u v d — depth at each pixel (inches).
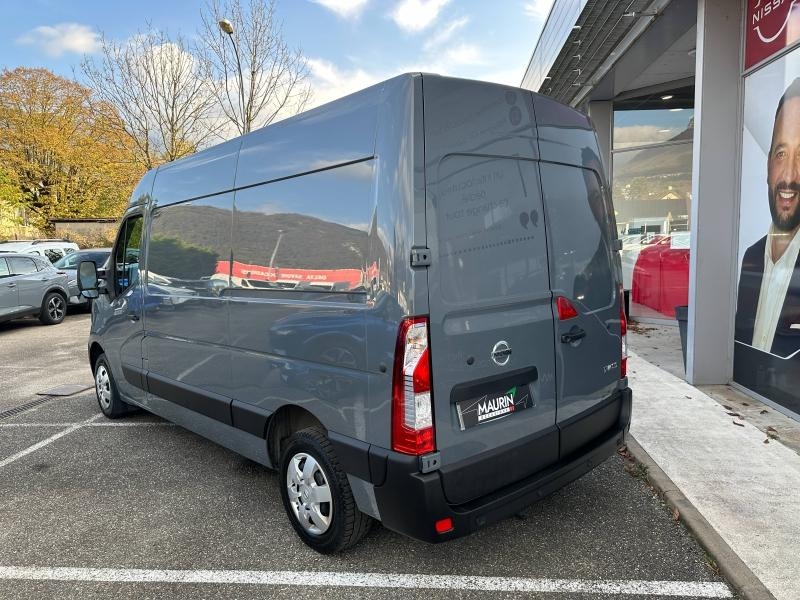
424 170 93.2
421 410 92.4
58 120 1268.5
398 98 95.3
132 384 194.4
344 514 109.6
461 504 96.7
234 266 135.4
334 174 107.5
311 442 114.2
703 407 194.5
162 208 170.4
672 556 112.8
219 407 142.9
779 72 185.6
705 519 121.5
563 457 115.3
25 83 1238.3
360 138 102.3
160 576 112.7
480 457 99.3
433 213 93.9
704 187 213.3
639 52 285.3
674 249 367.9
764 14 192.5
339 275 105.5
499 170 105.0
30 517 140.4
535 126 113.1
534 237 111.0
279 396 122.0
